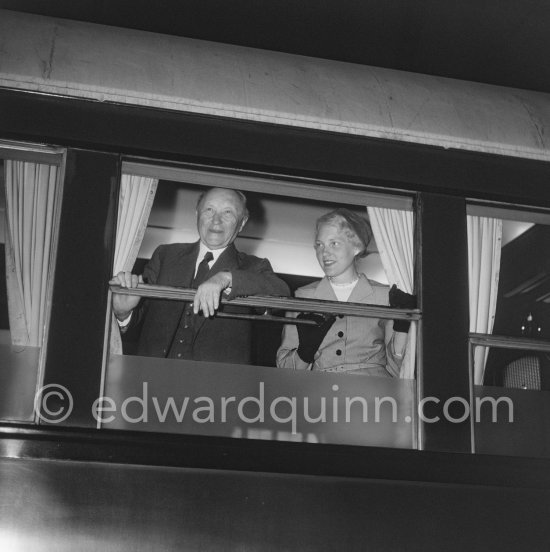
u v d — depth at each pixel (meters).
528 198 4.44
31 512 3.56
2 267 4.48
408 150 4.33
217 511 3.70
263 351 4.46
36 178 4.10
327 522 3.78
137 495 3.65
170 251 4.41
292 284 4.88
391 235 4.37
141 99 4.06
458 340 4.23
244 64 4.27
